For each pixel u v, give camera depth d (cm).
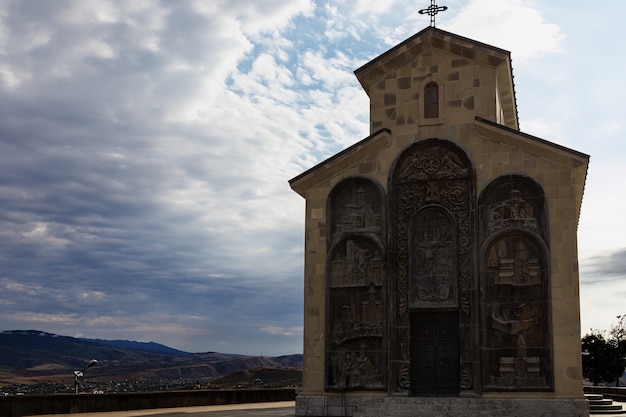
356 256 2811
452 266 2702
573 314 2517
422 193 2800
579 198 2962
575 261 2559
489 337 2600
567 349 2498
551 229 2611
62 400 2845
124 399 3100
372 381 2688
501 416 2491
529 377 2520
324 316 2795
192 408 3366
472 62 2886
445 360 2661
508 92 3122
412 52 2952
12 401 2669
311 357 2773
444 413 2528
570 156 2625
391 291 2733
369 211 2842
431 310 2691
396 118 2914
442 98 2875
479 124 2761
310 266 2858
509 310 2597
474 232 2688
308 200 2925
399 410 2555
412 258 2753
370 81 3006
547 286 2564
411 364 2678
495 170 2730
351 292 2791
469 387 2573
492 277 2645
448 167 2795
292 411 3152
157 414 2938
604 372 6988
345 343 2750
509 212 2673
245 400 3775
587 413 2427
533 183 2664
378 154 2889
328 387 2716
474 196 2722
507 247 2656
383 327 2711
